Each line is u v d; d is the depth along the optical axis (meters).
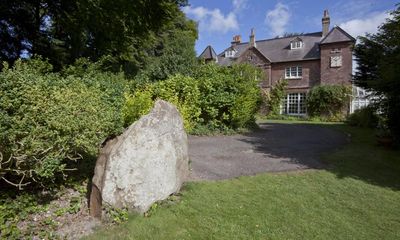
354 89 23.97
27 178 4.40
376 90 9.82
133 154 4.22
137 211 4.13
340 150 8.91
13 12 12.88
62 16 14.84
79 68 10.72
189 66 19.11
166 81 10.73
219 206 4.39
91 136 4.17
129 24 15.12
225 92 11.02
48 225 3.70
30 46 14.03
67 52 15.54
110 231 3.68
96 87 6.74
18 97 3.60
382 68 9.04
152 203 4.31
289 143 10.03
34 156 3.66
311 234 3.78
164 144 4.61
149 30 16.42
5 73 3.77
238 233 3.71
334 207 4.59
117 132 5.14
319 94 24.94
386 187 5.56
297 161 7.27
